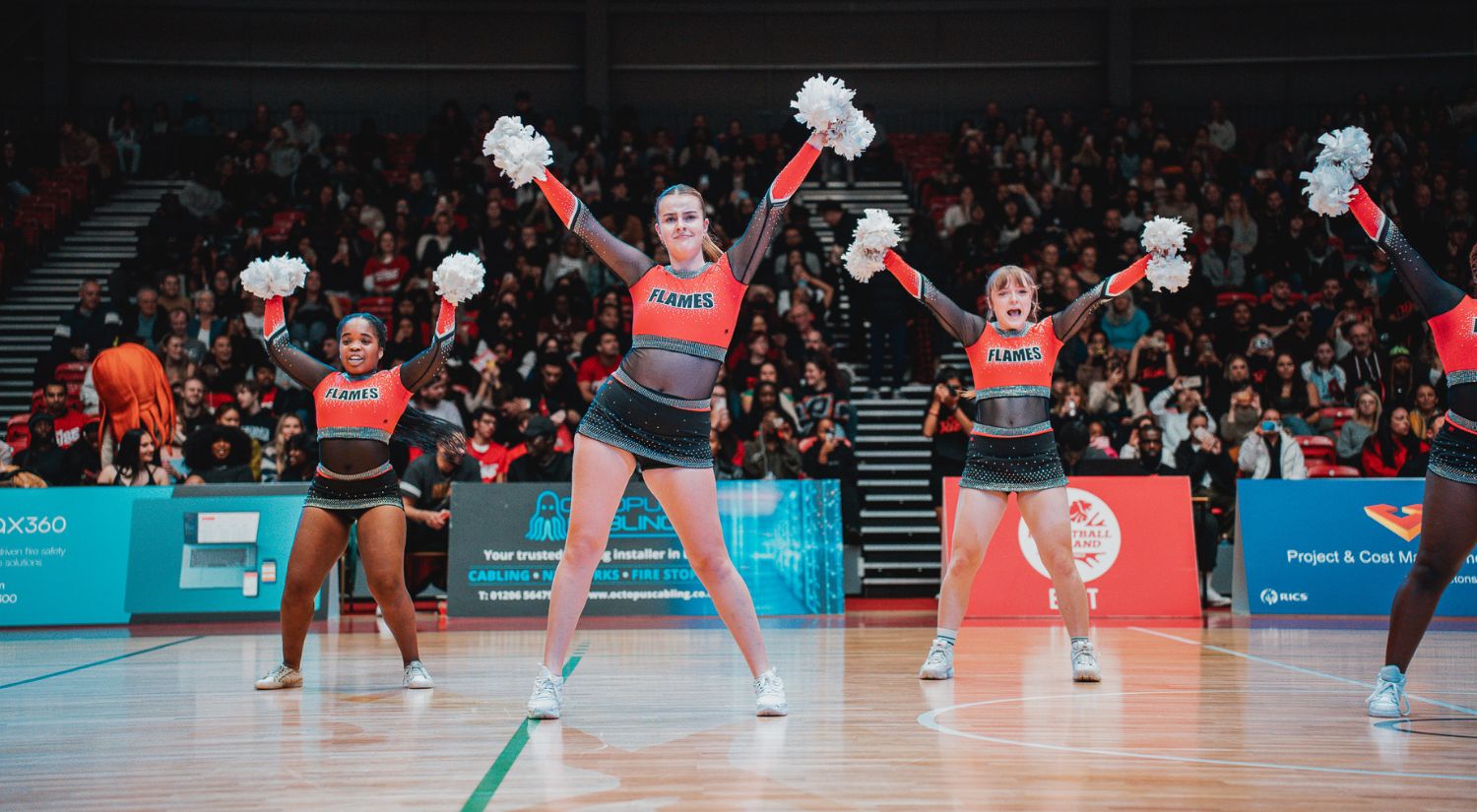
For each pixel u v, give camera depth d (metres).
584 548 4.08
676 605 8.92
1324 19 20.52
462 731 3.77
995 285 5.49
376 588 4.91
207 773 3.14
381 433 5.03
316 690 4.87
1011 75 20.91
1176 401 11.82
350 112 20.64
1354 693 4.66
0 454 10.71
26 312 15.91
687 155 18.30
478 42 20.78
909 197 18.44
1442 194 16.67
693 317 4.07
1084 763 3.21
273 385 12.30
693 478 4.07
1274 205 16.31
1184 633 7.45
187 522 8.69
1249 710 4.21
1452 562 4.08
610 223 15.68
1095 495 8.79
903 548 12.12
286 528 8.73
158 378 10.89
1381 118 18.23
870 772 3.09
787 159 18.14
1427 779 3.01
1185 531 8.78
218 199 17.59
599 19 20.64
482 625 8.39
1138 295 14.76
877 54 20.94
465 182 17.30
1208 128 19.17
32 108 20.02
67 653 6.62
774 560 9.12
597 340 12.87
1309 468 10.95
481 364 12.77
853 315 14.49
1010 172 17.12
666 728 3.80
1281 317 13.93
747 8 20.84
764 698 4.06
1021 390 5.36
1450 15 20.28
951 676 5.19
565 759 3.29
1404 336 13.66
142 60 20.25
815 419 11.60
